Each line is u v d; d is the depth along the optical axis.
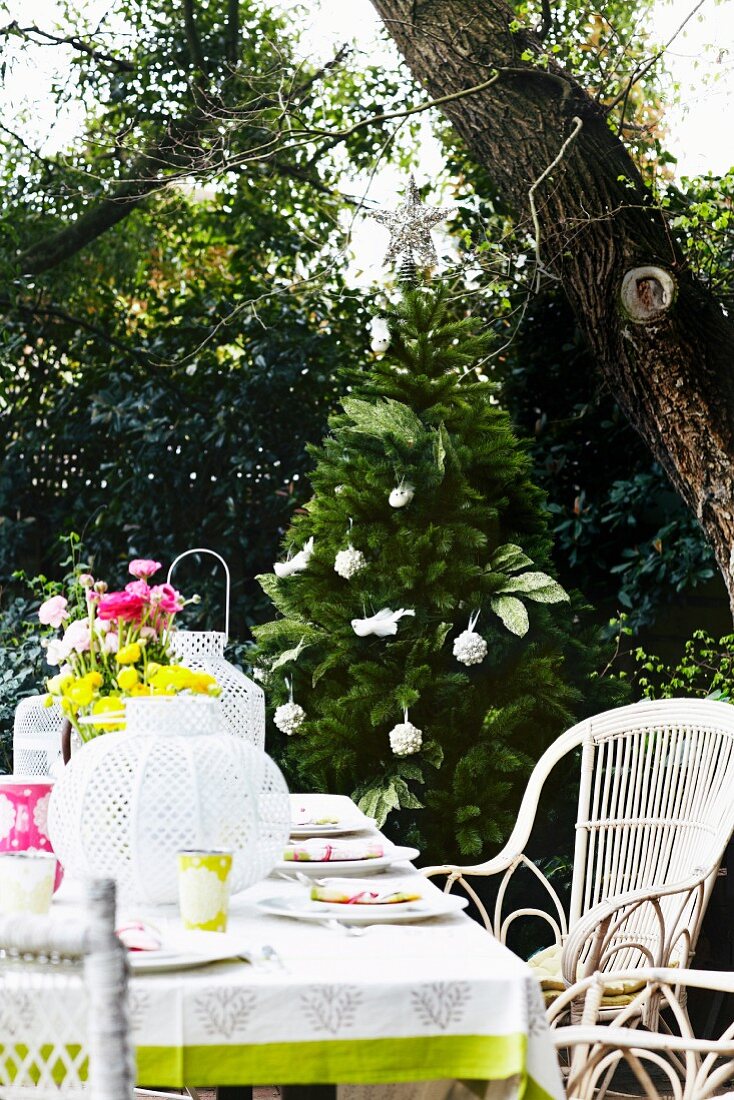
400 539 3.76
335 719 3.69
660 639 5.74
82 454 6.78
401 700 3.57
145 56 7.10
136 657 2.10
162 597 2.22
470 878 3.82
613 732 2.82
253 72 6.83
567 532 5.86
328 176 7.32
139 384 6.73
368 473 3.81
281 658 3.82
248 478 6.70
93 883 1.01
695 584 5.48
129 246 7.16
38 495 6.76
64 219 7.04
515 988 1.31
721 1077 1.68
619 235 4.08
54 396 6.82
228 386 6.72
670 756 2.73
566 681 3.98
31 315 6.85
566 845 3.87
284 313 6.87
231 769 1.69
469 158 7.07
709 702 2.69
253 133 6.94
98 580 6.67
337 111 7.29
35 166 7.04
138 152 6.20
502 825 3.62
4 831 1.86
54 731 3.37
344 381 6.78
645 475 5.73
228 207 7.34
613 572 5.73
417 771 3.63
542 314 6.09
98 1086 1.00
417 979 1.30
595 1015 1.80
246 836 1.69
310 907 1.68
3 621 6.24
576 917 2.71
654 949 2.54
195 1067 1.26
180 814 1.64
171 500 6.62
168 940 1.41
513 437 4.02
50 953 1.03
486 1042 1.30
